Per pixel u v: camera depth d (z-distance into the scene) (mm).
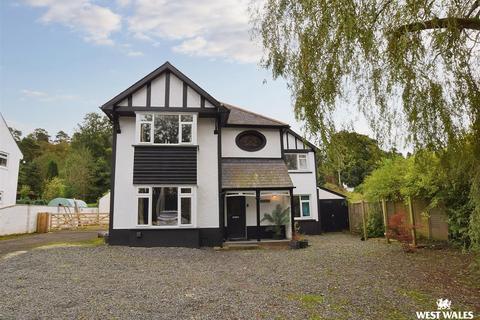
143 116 12688
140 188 12305
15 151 20406
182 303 5195
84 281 6578
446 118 5262
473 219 6367
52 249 10633
